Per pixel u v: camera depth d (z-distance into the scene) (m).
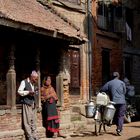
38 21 13.56
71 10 20.59
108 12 23.83
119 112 15.39
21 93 13.10
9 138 12.67
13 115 13.01
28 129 13.16
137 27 27.58
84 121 17.59
